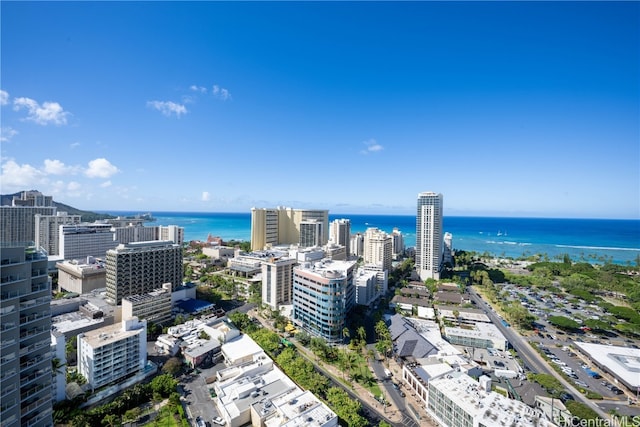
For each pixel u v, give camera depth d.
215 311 191.38
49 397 75.06
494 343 151.50
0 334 66.38
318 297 156.75
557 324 173.00
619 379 121.38
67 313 166.75
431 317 186.88
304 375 115.88
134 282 180.50
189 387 115.75
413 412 105.44
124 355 115.25
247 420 99.56
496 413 85.38
